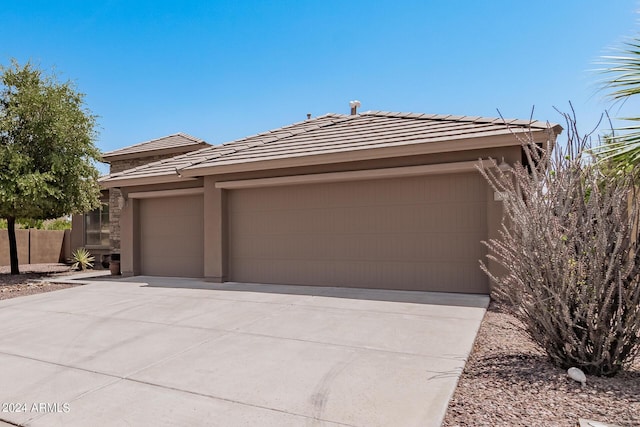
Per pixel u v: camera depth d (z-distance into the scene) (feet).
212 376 15.93
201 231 43.80
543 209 15.02
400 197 33.42
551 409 12.10
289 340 20.36
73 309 28.99
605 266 14.06
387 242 33.78
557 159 15.34
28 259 71.51
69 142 48.14
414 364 16.57
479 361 16.96
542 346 15.49
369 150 32.50
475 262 31.04
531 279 15.16
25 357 18.74
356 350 18.54
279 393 14.19
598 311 14.12
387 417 12.22
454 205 31.73
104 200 67.36
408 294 31.40
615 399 12.64
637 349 14.30
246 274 39.22
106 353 19.08
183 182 43.57
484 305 27.12
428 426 11.57
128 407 13.46
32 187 43.19
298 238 37.09
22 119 46.09
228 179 39.34
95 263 67.00
